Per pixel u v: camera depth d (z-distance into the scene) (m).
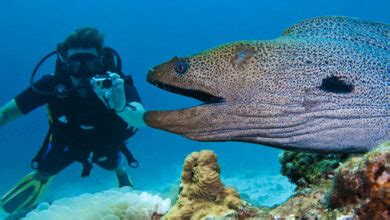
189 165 0.46
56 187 2.87
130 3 15.30
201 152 0.46
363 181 0.30
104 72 1.37
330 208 0.35
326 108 0.43
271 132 0.44
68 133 1.42
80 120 1.39
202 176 0.43
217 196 0.44
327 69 0.43
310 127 0.43
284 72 0.43
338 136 0.44
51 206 0.75
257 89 0.43
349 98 0.43
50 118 1.41
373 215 0.30
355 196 0.31
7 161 4.89
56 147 1.44
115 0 15.11
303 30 0.49
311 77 0.43
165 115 0.44
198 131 0.44
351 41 0.47
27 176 1.51
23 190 1.49
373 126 0.43
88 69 1.34
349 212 0.32
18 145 6.48
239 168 3.27
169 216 0.45
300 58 0.44
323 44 0.45
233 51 0.44
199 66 0.44
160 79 0.45
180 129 0.44
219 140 0.45
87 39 1.33
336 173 0.34
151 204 0.65
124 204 0.68
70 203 0.74
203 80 0.44
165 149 5.43
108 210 0.67
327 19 0.49
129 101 1.37
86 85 1.34
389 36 0.48
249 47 0.44
